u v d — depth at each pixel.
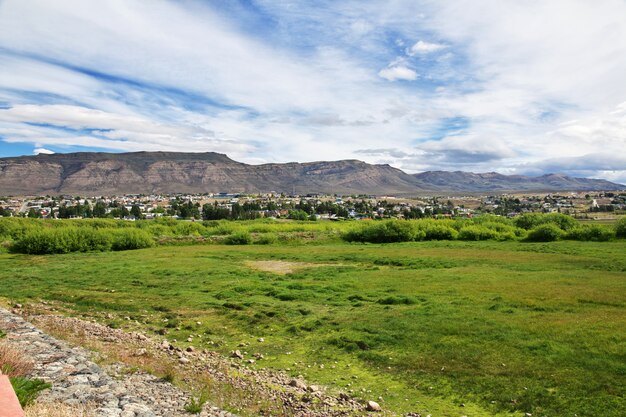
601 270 32.28
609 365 12.48
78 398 8.80
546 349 14.03
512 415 10.16
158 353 14.50
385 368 13.53
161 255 48.19
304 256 46.16
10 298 24.50
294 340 16.75
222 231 81.50
